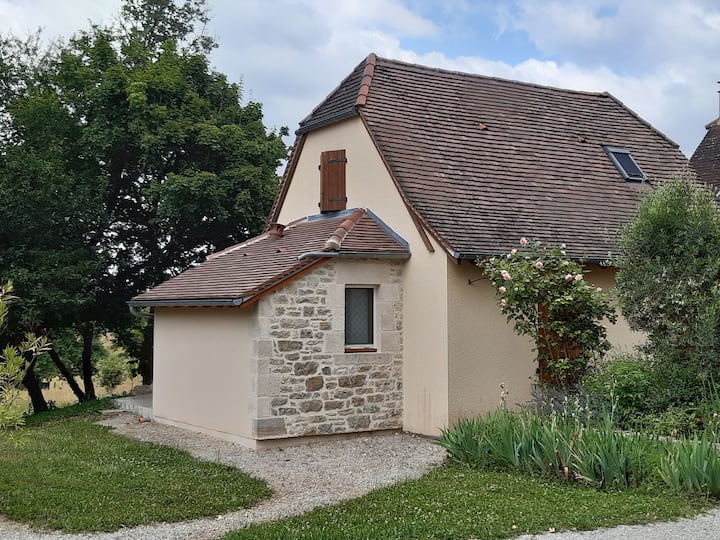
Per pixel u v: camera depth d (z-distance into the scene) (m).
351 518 7.46
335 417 12.42
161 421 14.87
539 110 17.39
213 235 21.42
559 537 6.67
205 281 13.83
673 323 10.59
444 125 15.26
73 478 9.34
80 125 20.52
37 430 14.08
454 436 10.30
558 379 11.83
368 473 9.86
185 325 14.16
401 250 13.01
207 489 8.86
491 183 14.33
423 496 8.26
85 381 25.06
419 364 12.85
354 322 12.95
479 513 7.44
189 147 20.55
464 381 12.41
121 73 19.69
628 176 16.33
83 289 19.67
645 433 9.09
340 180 14.85
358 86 15.29
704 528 6.84
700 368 10.41
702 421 9.98
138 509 7.93
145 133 19.19
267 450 11.74
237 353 12.44
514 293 11.41
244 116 22.25
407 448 11.65
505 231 13.13
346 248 12.50
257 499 8.51
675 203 10.96
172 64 21.31
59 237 19.72
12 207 18.55
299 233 14.51
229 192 20.11
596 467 8.41
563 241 13.42
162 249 22.36
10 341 20.55
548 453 8.88
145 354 24.42
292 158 16.48
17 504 8.07
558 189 15.04
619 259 11.43
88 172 20.03
